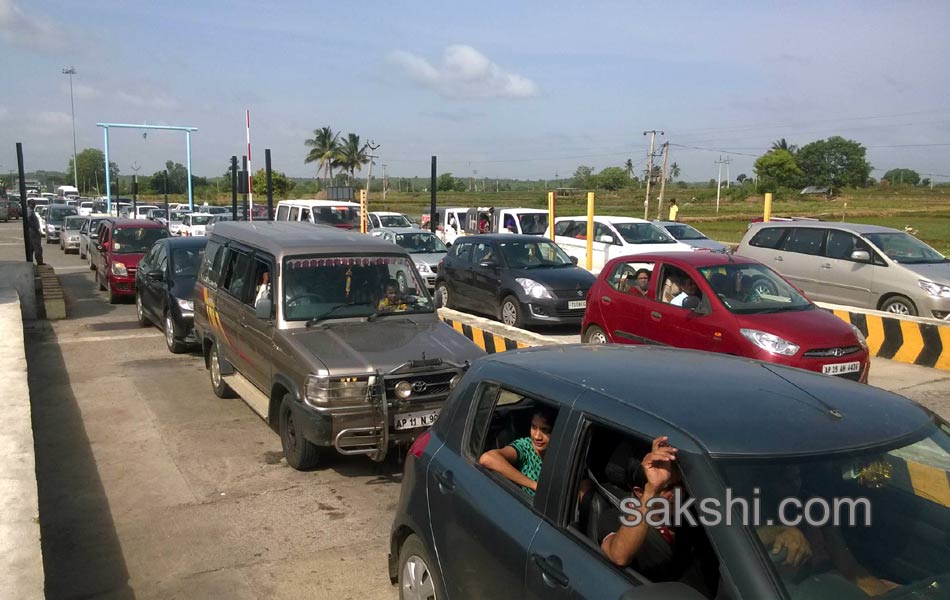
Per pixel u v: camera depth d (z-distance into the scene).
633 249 17.88
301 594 4.62
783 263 14.48
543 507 3.07
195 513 5.80
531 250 14.40
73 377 10.11
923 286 12.13
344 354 6.34
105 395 9.20
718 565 2.70
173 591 4.65
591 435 3.02
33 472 5.02
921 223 52.38
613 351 3.80
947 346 10.30
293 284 7.16
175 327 11.29
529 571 2.97
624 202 93.88
